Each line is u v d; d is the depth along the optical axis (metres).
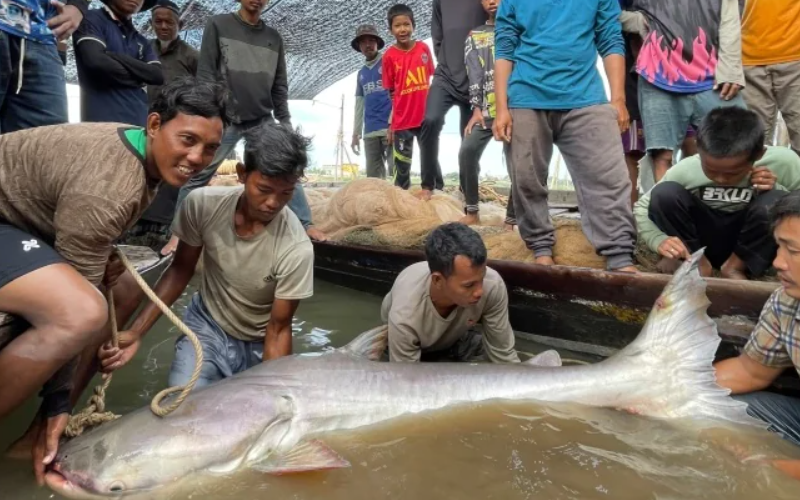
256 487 2.21
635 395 2.84
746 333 2.99
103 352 2.67
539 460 2.35
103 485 2.18
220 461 2.32
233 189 3.23
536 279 3.90
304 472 2.29
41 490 2.21
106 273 2.56
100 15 5.01
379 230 5.34
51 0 3.80
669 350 2.90
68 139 2.29
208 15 9.16
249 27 5.48
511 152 4.27
